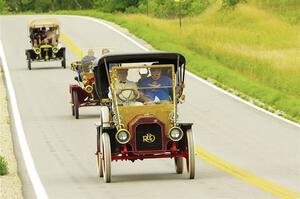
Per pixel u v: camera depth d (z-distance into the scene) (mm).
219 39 127062
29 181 41312
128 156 41125
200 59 104562
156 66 42469
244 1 171375
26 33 142500
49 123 65062
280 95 76812
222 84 86875
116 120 41500
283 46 124250
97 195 36594
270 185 38125
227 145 53438
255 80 90812
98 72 43438
